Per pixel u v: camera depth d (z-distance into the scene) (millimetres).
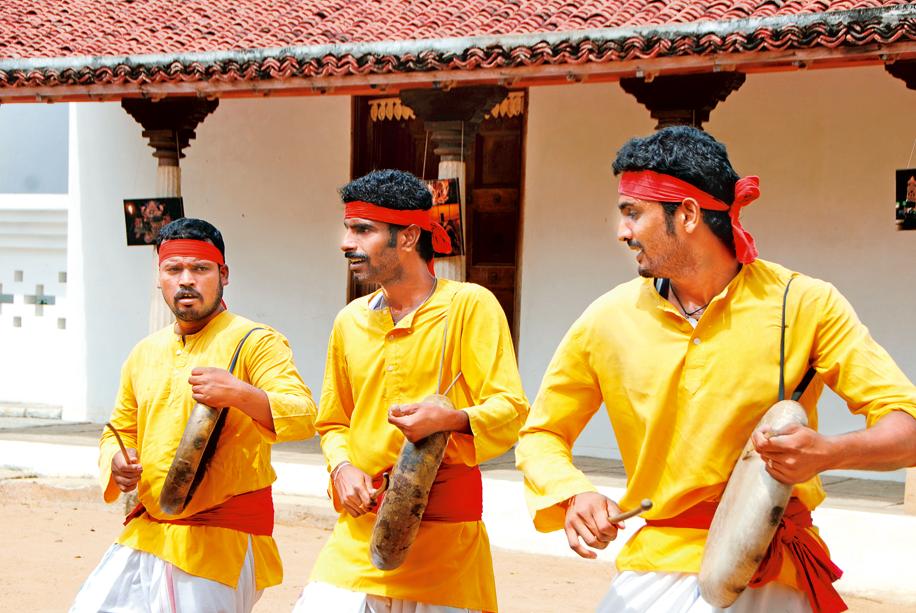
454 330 4285
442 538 4137
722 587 2855
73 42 12805
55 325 15906
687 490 3156
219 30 12664
